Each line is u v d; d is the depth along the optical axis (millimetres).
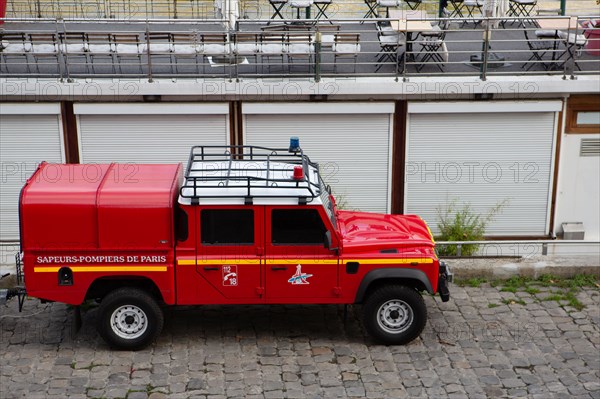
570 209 14141
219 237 9734
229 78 13430
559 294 11773
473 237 13406
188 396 8945
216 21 13305
